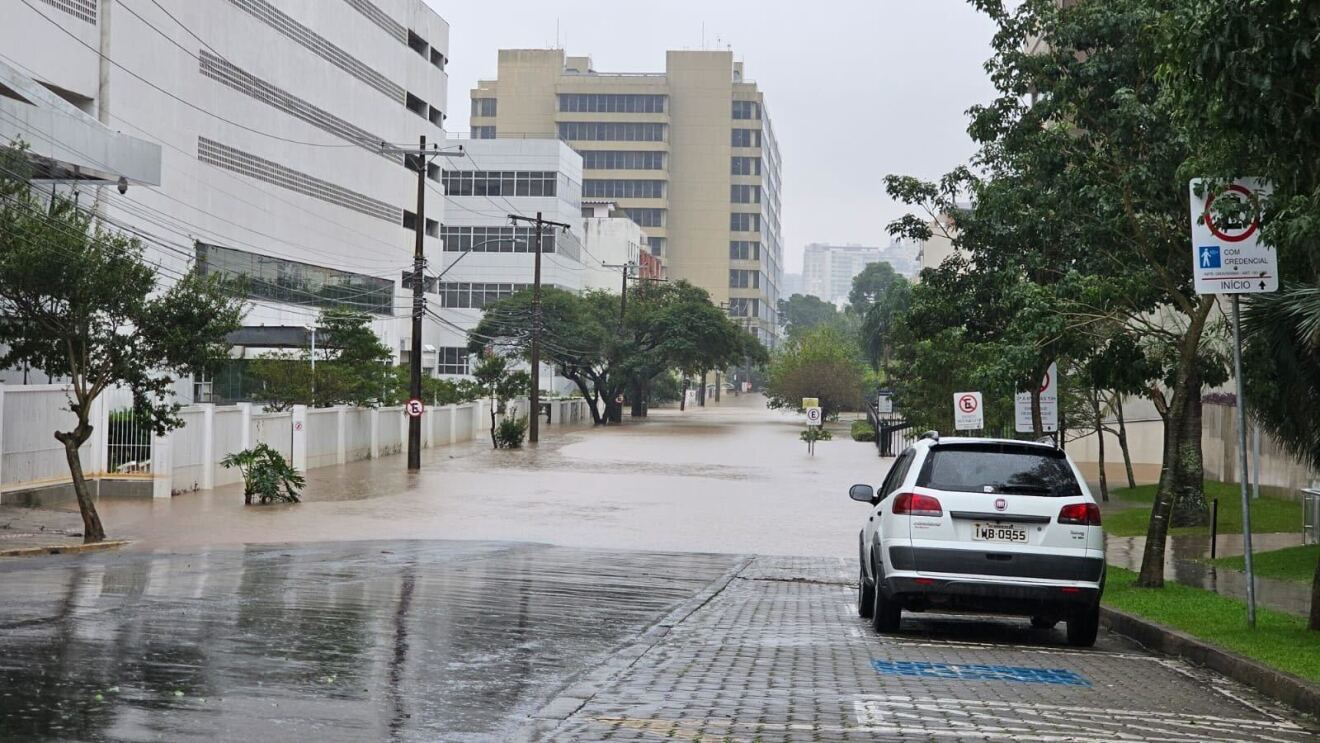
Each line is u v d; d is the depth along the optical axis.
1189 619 13.30
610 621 13.33
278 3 68.62
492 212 117.06
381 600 14.13
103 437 33.47
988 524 11.90
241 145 64.62
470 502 34.44
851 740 7.54
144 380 24.19
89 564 18.44
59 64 48.44
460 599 14.64
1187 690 10.00
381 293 85.62
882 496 13.99
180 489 34.38
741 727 7.83
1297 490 30.53
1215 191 11.94
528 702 8.37
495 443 63.16
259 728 7.04
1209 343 23.11
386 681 8.83
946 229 24.72
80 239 23.84
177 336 23.81
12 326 23.52
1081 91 18.67
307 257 73.44
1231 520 27.44
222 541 24.09
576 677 9.52
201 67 60.00
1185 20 11.11
